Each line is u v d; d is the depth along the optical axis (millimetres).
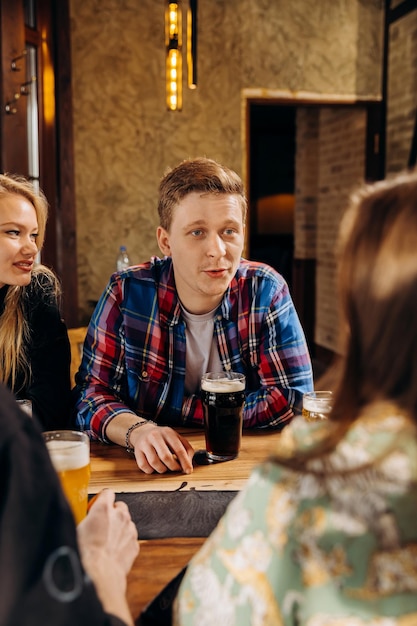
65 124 4410
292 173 10438
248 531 607
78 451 1059
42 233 1984
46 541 524
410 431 563
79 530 877
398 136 5004
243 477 1321
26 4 3842
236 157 4992
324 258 6684
